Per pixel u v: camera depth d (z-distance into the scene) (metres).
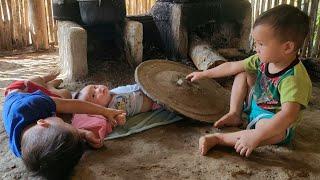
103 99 2.20
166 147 1.96
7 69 3.62
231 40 3.59
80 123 2.01
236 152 1.91
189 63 3.22
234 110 2.17
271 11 1.79
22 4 4.26
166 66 2.48
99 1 2.97
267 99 1.96
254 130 1.85
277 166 1.81
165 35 3.44
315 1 3.53
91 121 2.01
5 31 4.25
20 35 4.36
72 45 2.98
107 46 3.52
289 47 1.78
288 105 1.80
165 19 3.38
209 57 2.95
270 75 1.93
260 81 2.01
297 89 1.80
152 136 2.07
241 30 3.59
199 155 1.89
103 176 1.70
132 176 1.71
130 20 3.31
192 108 2.18
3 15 4.19
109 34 3.47
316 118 2.40
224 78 2.96
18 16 4.28
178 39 3.24
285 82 1.84
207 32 3.51
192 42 3.28
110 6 3.03
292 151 1.95
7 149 1.97
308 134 2.16
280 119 1.79
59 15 3.27
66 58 3.15
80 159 1.81
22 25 4.33
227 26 3.55
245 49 3.63
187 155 1.89
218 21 3.48
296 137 2.12
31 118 1.74
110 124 2.07
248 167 1.79
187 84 2.29
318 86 3.07
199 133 2.12
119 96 2.24
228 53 3.38
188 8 3.20
